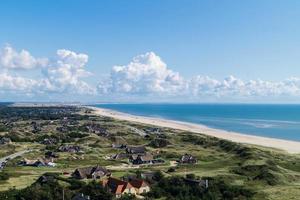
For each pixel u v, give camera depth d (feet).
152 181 430.20
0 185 426.92
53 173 485.15
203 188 403.34
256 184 459.73
